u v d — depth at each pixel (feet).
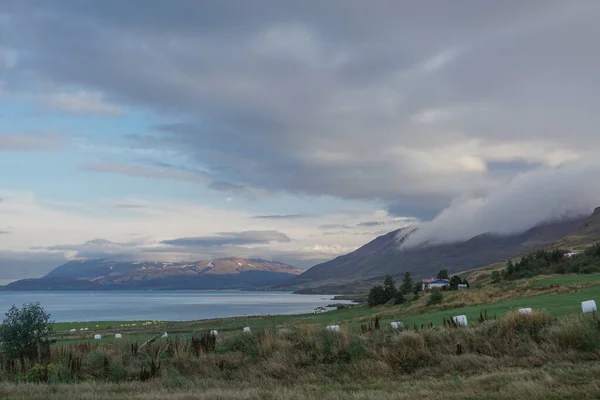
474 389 33.01
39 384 44.91
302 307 645.10
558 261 352.69
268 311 536.83
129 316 468.75
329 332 52.80
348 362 46.68
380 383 38.45
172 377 46.42
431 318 123.75
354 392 35.09
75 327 264.72
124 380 48.75
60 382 48.06
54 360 57.62
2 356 60.39
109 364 52.85
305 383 41.52
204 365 50.49
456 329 51.19
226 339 60.64
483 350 45.32
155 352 58.08
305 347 51.42
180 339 66.59
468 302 184.44
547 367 37.91
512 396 30.37
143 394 38.24
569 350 41.24
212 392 37.76
